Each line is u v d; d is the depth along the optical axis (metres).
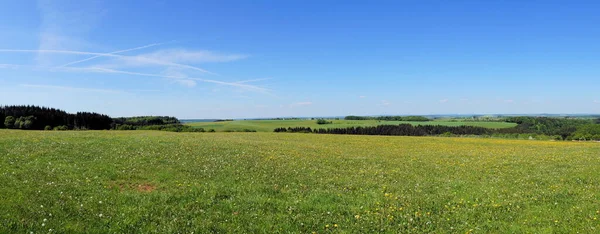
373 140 62.31
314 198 15.82
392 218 13.29
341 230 12.04
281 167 24.08
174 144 32.94
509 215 13.77
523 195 16.94
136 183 17.19
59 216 11.84
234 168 22.39
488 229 12.30
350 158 31.41
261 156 28.80
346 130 137.75
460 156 35.81
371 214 13.76
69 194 14.32
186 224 11.92
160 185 16.98
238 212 13.48
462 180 21.25
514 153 39.53
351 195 16.88
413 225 12.73
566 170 24.84
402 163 29.06
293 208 14.16
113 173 18.62
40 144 27.14
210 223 12.09
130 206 13.40
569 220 12.99
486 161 30.83
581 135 99.31
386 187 18.86
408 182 20.61
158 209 13.29
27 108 110.31
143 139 37.00
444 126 140.25
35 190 14.30
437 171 24.95
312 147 41.72
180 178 18.64
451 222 13.02
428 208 14.80
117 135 44.31
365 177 21.98
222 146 34.12
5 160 19.92
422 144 55.47
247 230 11.75
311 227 12.27
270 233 11.57
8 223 10.75
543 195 16.86
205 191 16.05
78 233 10.70
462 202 15.70
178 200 14.66
